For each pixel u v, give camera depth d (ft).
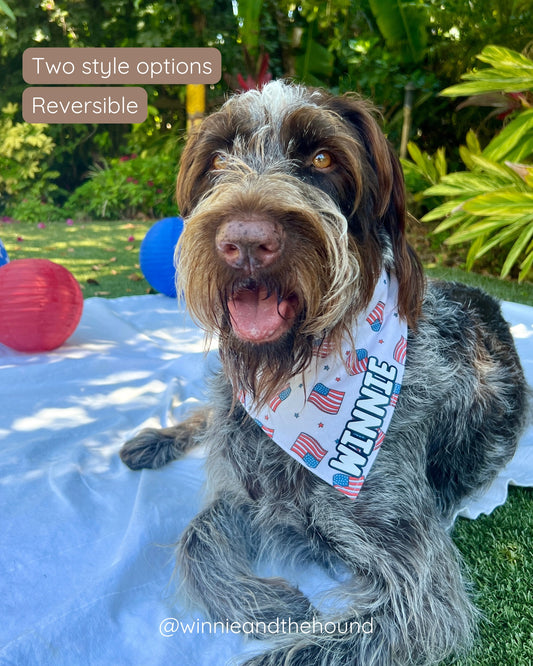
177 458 2.30
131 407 2.72
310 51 7.16
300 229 1.36
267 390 1.60
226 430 1.86
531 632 1.53
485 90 4.51
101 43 9.52
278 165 1.51
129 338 3.59
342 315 1.53
